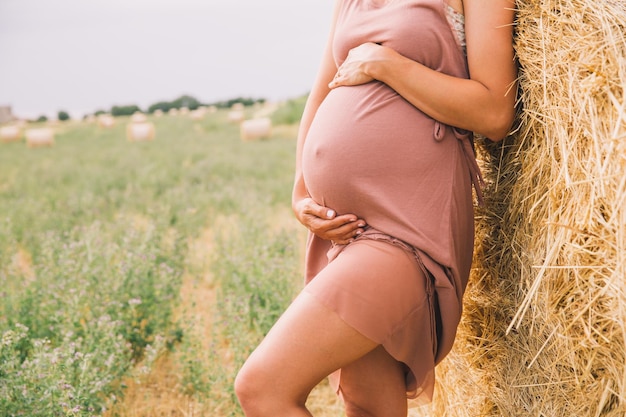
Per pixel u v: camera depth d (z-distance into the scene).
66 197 8.84
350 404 1.98
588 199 1.59
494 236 2.06
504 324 2.02
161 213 6.53
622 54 1.52
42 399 2.60
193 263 5.37
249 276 4.24
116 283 3.85
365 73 1.79
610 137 1.52
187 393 3.25
